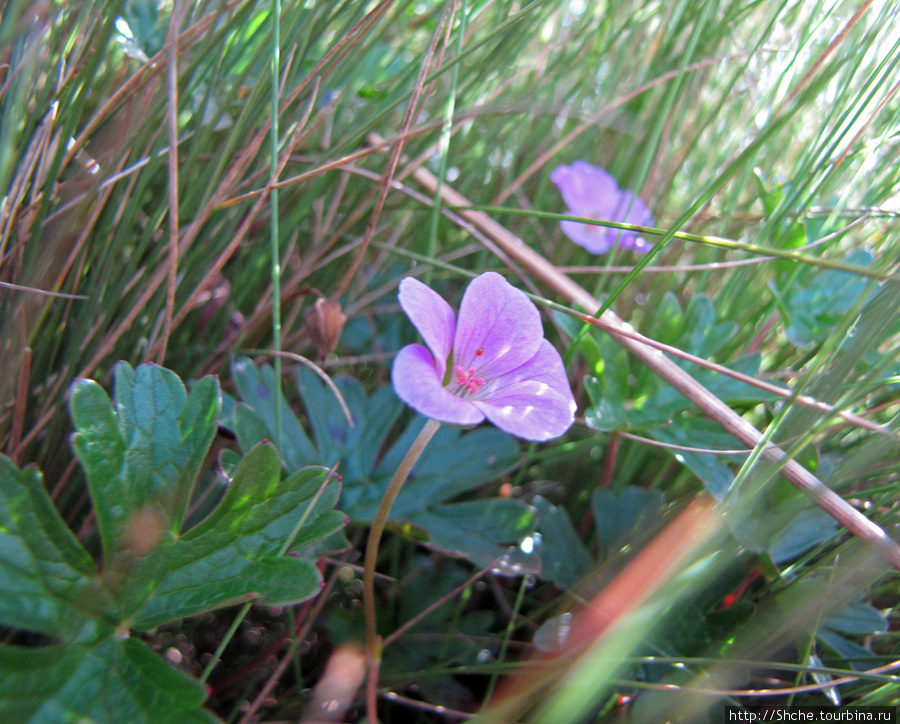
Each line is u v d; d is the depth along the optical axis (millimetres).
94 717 74
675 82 142
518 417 83
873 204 146
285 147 132
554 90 189
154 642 129
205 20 118
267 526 92
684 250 181
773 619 110
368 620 102
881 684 109
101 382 125
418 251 187
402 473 94
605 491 141
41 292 99
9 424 114
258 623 137
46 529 82
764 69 177
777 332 164
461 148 190
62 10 107
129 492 89
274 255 114
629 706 111
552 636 113
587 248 177
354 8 146
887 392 135
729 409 119
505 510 128
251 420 119
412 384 77
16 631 106
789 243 142
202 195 129
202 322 154
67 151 115
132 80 115
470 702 126
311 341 148
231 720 113
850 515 102
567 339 157
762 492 108
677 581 99
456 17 158
